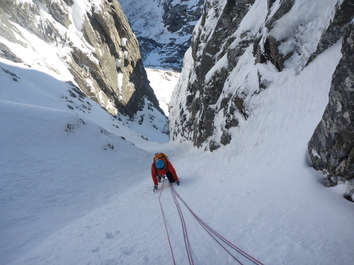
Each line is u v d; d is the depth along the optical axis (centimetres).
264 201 349
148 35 13162
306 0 673
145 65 9619
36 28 2983
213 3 1748
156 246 290
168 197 515
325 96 474
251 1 1289
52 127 1070
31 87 1809
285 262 207
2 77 1564
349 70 302
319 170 367
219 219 330
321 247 216
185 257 252
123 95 4288
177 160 1411
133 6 15612
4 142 849
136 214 445
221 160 789
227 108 1033
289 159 438
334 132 328
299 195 330
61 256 327
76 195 787
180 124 2778
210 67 1641
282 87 669
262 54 802
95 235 380
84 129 1227
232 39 1284
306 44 639
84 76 3359
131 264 260
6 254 409
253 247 243
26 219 578
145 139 2956
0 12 2486
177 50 11325
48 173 836
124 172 1116
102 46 3925
